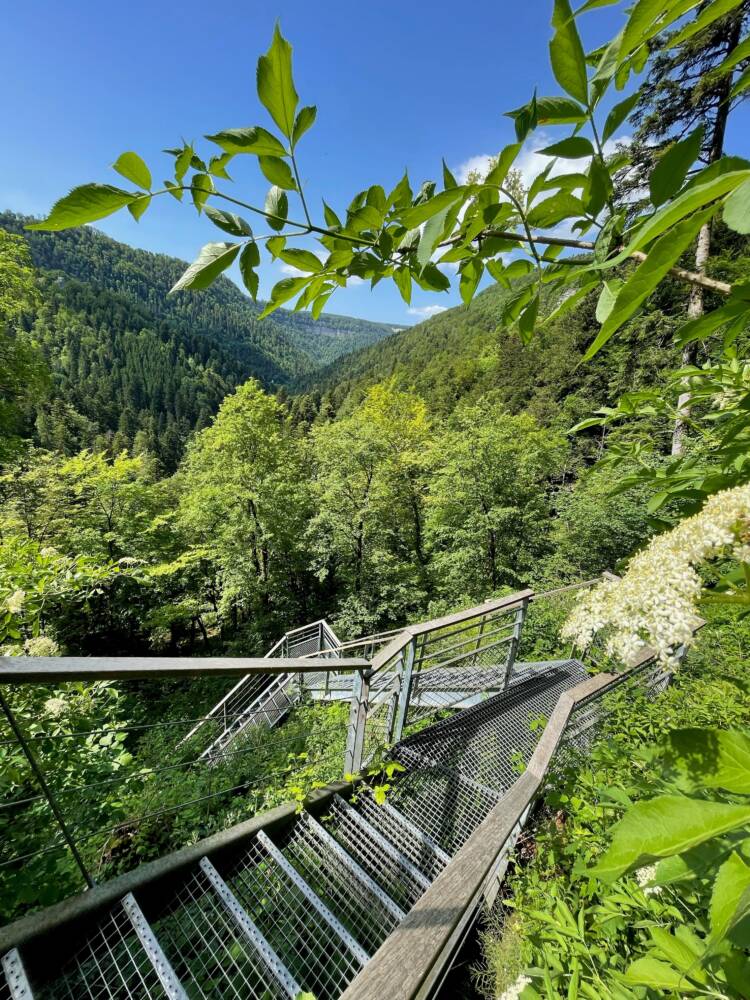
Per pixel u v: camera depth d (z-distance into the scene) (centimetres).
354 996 95
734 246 659
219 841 175
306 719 530
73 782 250
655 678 324
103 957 133
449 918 114
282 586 1520
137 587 1231
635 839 45
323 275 80
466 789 265
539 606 721
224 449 1439
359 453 1423
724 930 40
